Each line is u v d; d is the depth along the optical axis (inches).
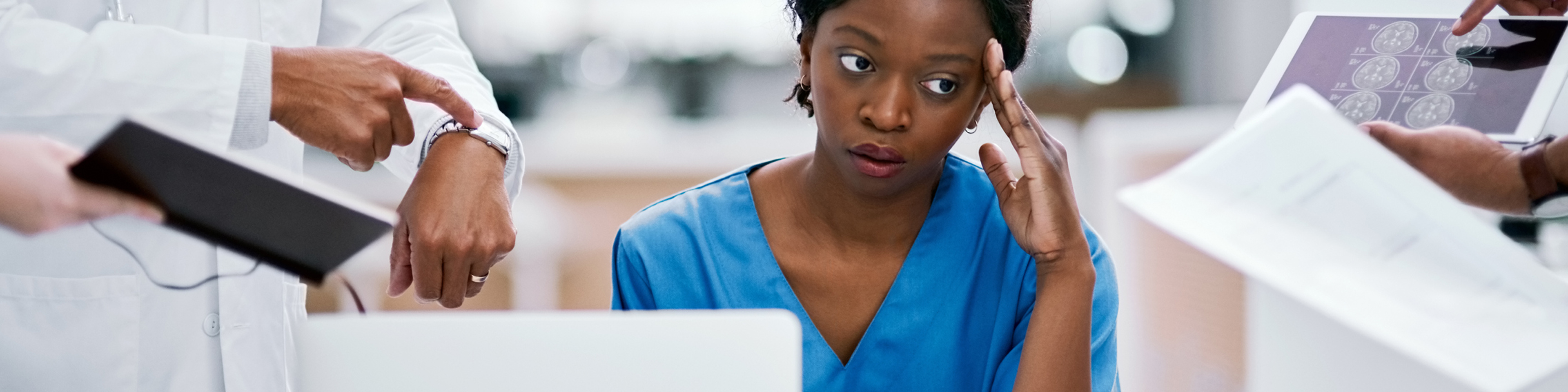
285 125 29.7
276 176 18.9
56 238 33.9
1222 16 117.7
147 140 18.7
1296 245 22.2
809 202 34.3
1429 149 34.2
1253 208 23.0
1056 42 122.0
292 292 38.6
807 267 34.6
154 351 35.6
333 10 39.7
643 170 104.8
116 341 35.0
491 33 119.2
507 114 121.3
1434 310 21.6
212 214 20.6
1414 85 35.0
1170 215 23.0
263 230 20.7
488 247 30.3
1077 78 121.7
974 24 28.6
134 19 35.6
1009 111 30.0
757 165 36.8
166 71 28.2
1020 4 30.8
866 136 29.3
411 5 40.7
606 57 121.5
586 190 104.0
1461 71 34.7
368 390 18.9
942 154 30.2
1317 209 22.7
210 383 36.7
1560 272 39.3
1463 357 20.9
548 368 18.9
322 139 29.4
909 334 33.8
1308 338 56.0
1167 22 121.3
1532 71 34.3
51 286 34.1
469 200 30.5
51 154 21.4
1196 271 69.8
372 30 39.9
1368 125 34.7
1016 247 34.6
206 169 19.1
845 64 29.0
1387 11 51.8
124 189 20.6
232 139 29.4
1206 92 120.6
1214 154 24.1
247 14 36.9
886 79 28.7
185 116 28.6
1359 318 21.3
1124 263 83.4
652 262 34.7
